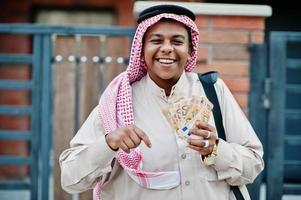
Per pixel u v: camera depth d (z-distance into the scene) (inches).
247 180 95.6
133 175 93.6
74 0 306.2
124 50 187.5
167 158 93.5
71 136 179.8
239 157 93.9
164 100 96.7
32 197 181.3
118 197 97.3
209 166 94.4
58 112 179.8
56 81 179.3
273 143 177.0
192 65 102.0
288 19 293.6
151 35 94.2
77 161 93.2
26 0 303.6
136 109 96.8
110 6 306.8
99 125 97.3
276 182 177.3
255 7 174.6
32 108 179.5
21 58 178.2
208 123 93.8
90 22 308.0
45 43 177.8
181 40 94.5
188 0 283.9
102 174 94.8
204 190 94.0
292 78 257.3
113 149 89.8
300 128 234.4
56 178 179.6
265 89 176.1
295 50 268.1
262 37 176.6
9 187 182.2
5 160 181.3
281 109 176.2
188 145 90.6
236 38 176.1
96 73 179.8
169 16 93.4
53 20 307.1
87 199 177.2
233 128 98.0
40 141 180.2
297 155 216.4
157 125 95.0
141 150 93.6
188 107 91.0
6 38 299.6
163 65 93.1
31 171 181.3
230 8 174.1
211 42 175.8
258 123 177.0
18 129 292.7
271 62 175.2
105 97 97.3
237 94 176.6
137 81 100.3
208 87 98.7
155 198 93.9
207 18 175.5
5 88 178.9
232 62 176.1
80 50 179.5
